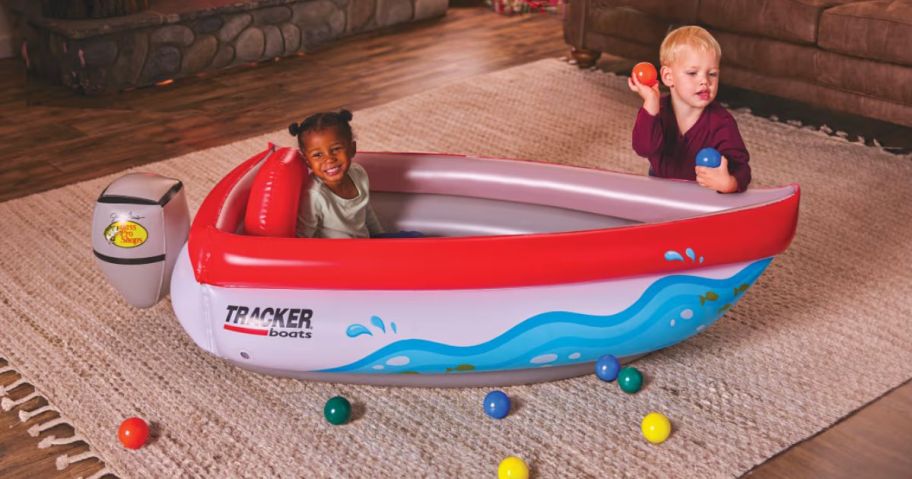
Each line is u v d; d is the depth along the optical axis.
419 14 4.91
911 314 2.27
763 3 3.32
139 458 1.80
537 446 1.82
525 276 1.80
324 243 1.80
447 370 1.92
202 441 1.84
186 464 1.78
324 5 4.48
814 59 3.27
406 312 1.83
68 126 3.56
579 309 1.84
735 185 2.04
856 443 1.83
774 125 3.47
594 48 4.04
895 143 3.32
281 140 3.38
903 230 2.69
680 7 3.58
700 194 2.09
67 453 1.82
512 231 2.27
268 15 4.27
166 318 2.27
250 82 4.05
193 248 1.86
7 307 2.32
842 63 3.21
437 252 1.78
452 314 1.83
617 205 2.17
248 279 1.82
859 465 1.78
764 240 1.88
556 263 1.79
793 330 2.20
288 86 3.99
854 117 3.57
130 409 1.94
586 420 1.89
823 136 3.37
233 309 1.86
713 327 2.21
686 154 2.24
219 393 1.99
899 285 2.40
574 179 2.20
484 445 1.83
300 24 4.41
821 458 1.79
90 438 1.85
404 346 1.85
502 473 1.69
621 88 3.87
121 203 2.00
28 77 4.04
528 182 2.23
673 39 2.13
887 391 1.99
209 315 1.88
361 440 1.84
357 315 1.83
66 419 1.91
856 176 3.04
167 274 2.05
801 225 2.71
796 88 3.39
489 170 2.27
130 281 2.04
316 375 1.99
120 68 3.90
